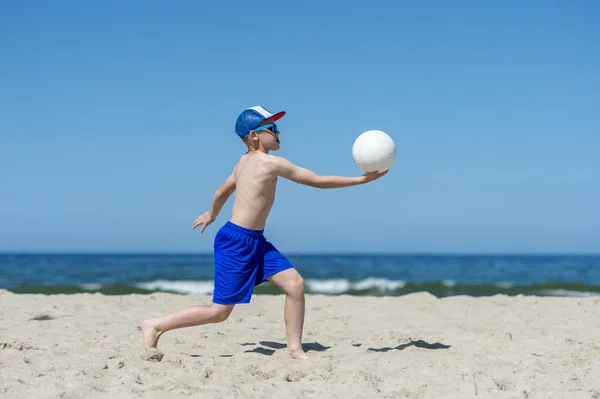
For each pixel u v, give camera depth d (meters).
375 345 5.46
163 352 4.86
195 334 5.89
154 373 4.09
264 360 4.60
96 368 4.14
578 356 4.78
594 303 8.59
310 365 4.43
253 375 4.22
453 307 8.12
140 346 5.12
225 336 5.82
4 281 21.78
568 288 17.20
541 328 6.35
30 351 4.79
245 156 4.81
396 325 6.69
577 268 38.22
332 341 5.62
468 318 7.20
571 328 6.34
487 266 41.69
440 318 7.20
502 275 29.14
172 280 22.50
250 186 4.59
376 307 8.23
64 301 8.62
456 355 4.88
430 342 5.58
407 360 4.59
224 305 4.64
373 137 4.57
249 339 5.68
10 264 41.34
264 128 4.72
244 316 7.31
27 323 6.46
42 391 3.57
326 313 7.63
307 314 7.53
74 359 4.51
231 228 4.59
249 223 4.58
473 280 25.47
